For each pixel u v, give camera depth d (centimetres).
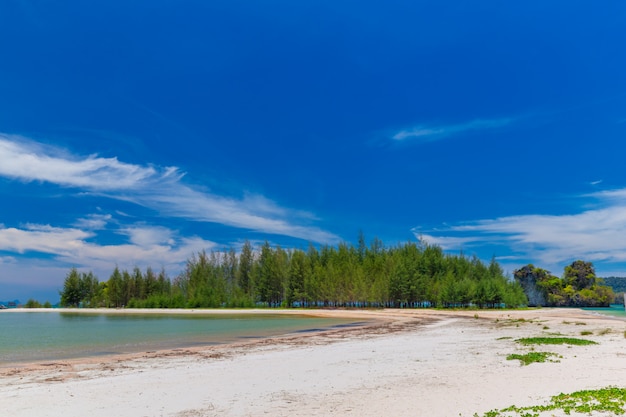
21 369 2195
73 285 15325
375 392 1463
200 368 2112
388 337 3616
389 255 12769
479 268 12331
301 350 2800
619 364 1834
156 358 2566
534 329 3997
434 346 2766
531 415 1094
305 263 12544
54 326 6216
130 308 13812
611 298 14412
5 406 1388
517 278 15125
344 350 2709
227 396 1478
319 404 1334
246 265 14288
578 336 3192
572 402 1189
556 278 15012
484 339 3133
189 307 13038
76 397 1498
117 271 14700
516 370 1759
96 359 2586
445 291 10356
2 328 5819
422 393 1416
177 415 1261
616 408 1109
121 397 1490
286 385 1634
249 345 3241
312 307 12162
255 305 13275
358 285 11250
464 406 1234
